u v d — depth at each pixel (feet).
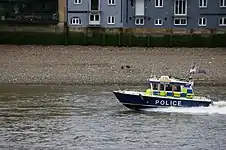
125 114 267.59
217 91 346.33
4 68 413.80
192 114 268.62
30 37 542.16
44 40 541.34
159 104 276.41
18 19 554.05
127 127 237.86
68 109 278.67
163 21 561.43
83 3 558.15
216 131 231.50
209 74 401.49
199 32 538.06
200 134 225.97
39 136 220.43
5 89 350.43
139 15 558.56
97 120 252.42
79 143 209.67
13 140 213.66
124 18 560.61
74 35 539.29
